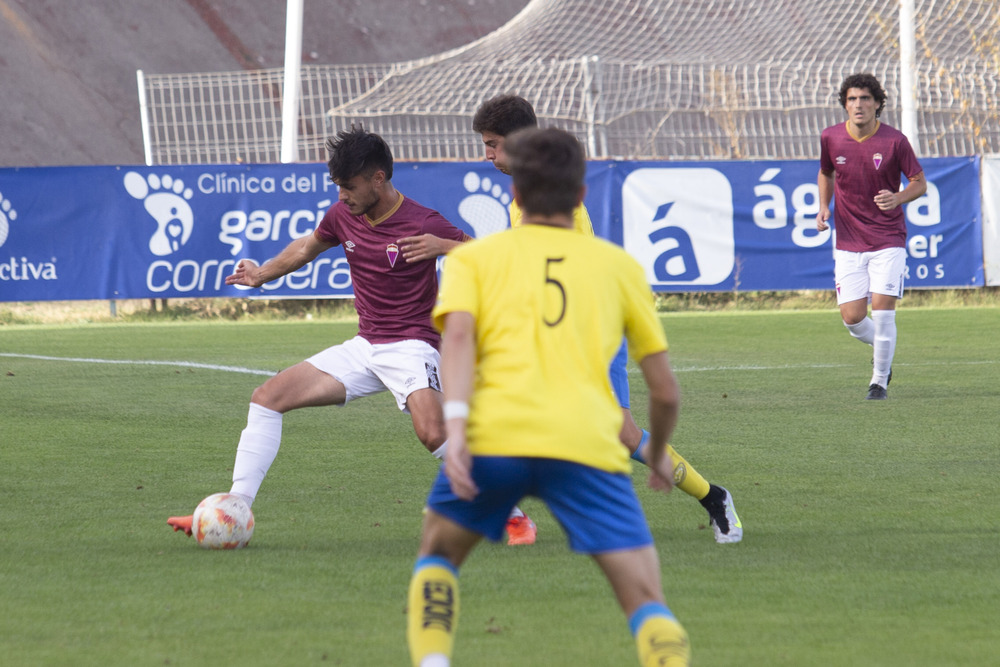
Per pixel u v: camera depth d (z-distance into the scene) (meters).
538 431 9.61
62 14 106.50
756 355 40.09
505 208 50.78
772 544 16.78
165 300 51.97
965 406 29.89
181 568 15.36
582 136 61.56
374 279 17.55
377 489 21.03
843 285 31.47
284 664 11.45
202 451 24.56
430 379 17.28
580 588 14.41
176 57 106.75
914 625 12.80
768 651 11.86
